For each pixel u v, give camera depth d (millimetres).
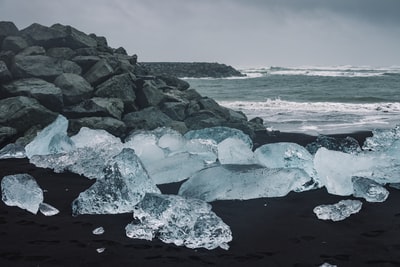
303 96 26562
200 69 67312
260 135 11562
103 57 13289
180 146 8141
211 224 4203
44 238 4195
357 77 53312
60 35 12984
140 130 9812
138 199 5199
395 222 4699
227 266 3586
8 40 11977
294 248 3980
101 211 5035
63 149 8219
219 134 9422
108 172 5270
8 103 9656
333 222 4719
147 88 11930
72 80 10984
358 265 3615
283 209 5215
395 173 6230
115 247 3982
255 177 5855
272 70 100375
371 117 15633
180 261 3680
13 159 8102
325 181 6055
